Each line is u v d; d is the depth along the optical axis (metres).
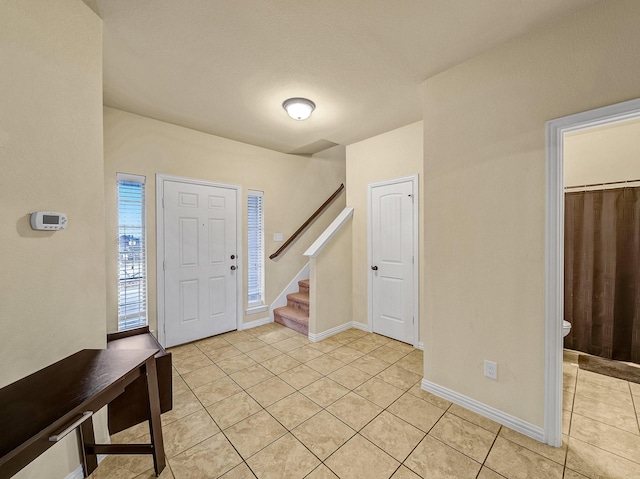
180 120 2.87
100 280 1.50
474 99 1.86
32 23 1.20
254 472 1.42
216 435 1.69
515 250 1.70
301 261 4.27
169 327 2.97
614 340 2.65
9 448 0.73
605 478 1.36
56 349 1.29
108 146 2.57
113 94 2.35
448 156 2.00
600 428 1.71
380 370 2.49
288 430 1.73
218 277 3.37
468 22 1.55
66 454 1.31
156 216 2.87
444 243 2.03
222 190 3.38
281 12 1.49
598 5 1.41
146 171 2.80
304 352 2.88
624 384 2.21
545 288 1.59
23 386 1.03
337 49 1.80
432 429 1.73
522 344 1.68
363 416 1.85
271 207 3.89
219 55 1.85
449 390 2.02
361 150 3.51
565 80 1.51
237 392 2.15
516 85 1.68
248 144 3.63
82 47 1.41
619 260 2.63
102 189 1.50
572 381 2.26
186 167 3.07
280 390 2.17
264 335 3.37
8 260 1.12
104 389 1.02
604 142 2.72
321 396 2.09
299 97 2.40
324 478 1.38
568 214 2.89
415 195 2.98
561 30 1.52
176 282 3.02
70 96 1.35
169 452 1.55
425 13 1.49
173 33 1.64
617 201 2.64
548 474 1.39
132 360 1.25
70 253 1.35
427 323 2.15
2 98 1.10
